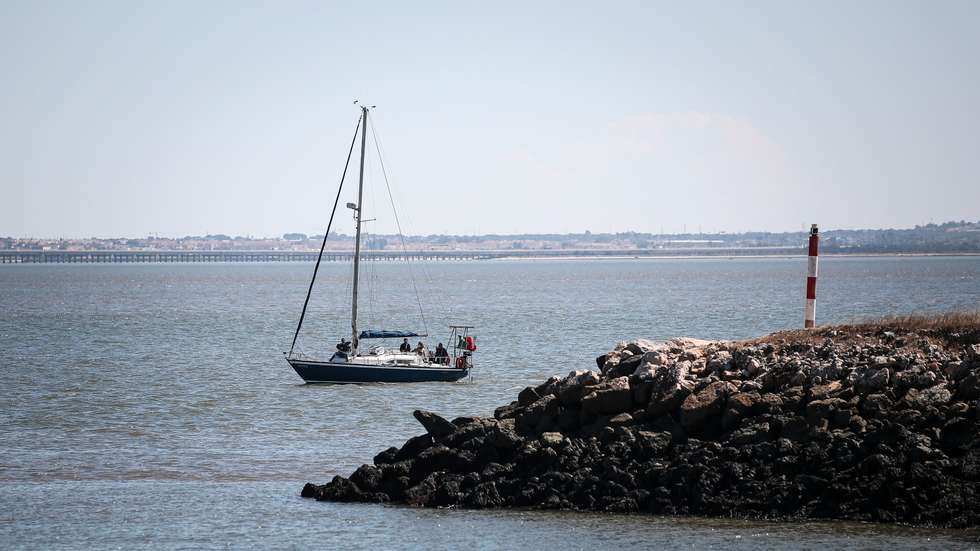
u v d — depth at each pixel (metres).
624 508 96.31
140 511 103.50
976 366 96.50
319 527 96.50
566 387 109.69
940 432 91.75
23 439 145.50
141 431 151.75
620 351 117.56
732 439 97.81
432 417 112.62
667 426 102.38
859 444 92.75
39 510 104.31
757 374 106.00
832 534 86.81
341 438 145.12
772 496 92.44
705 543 86.62
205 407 175.75
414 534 93.25
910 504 88.25
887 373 98.00
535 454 103.38
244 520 99.62
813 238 126.31
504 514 98.06
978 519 85.81
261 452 134.88
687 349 115.44
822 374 101.94
